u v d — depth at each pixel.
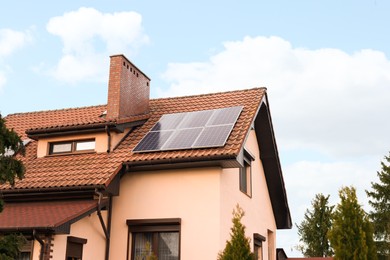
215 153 13.94
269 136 19.08
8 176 9.59
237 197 16.14
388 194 40.50
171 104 19.08
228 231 14.76
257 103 17.06
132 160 14.80
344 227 12.19
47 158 16.62
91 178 14.24
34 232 12.11
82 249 13.67
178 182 14.88
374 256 11.92
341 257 11.90
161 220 14.60
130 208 15.09
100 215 14.09
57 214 13.10
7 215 13.39
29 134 16.98
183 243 14.29
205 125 15.97
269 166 19.89
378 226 39.09
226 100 18.16
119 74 16.98
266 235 19.41
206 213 14.32
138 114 17.83
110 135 16.06
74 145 16.78
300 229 36.41
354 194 12.46
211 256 13.91
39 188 14.20
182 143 14.94
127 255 14.68
